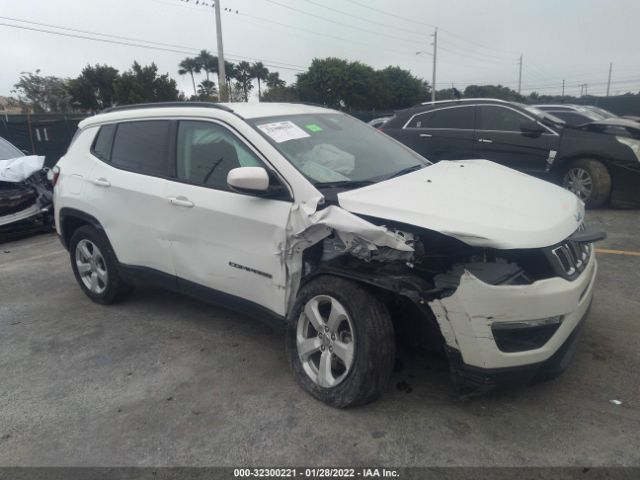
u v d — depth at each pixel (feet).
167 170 13.34
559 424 9.32
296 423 9.75
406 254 9.15
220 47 92.02
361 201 9.83
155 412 10.42
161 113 13.92
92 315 15.61
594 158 25.25
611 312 13.67
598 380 10.60
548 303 8.69
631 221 23.11
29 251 24.31
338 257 10.24
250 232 11.28
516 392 10.34
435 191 10.25
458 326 8.70
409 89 195.00
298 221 10.37
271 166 11.19
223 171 12.12
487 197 10.02
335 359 10.26
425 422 9.55
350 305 9.53
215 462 8.89
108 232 14.90
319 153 11.95
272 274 11.07
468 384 9.04
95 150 15.61
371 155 12.82
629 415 9.46
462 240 8.66
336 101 171.94
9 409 10.84
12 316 15.93
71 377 12.01
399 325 10.59
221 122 12.40
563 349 9.39
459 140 28.55
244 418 10.01
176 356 12.71
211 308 15.70
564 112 42.75
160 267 13.73
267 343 13.17
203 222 12.20
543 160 26.40
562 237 9.22
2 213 25.25
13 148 30.14
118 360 12.69
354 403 9.76
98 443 9.57
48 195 27.32
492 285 8.46
